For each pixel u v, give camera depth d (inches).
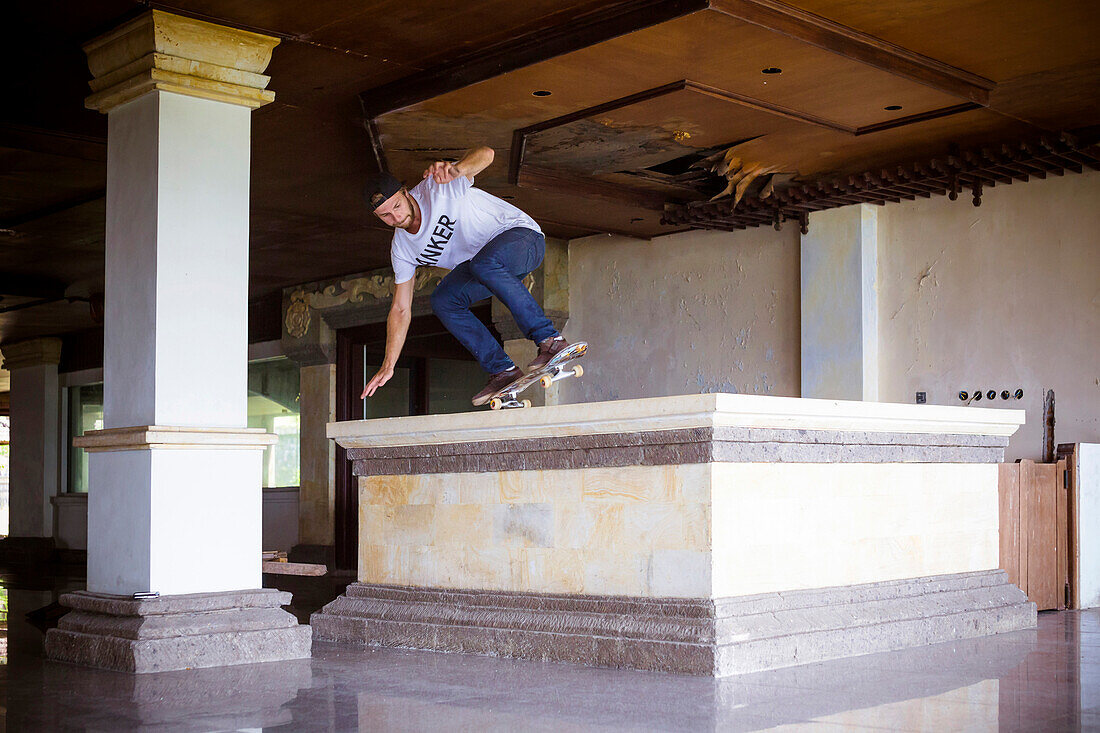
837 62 243.8
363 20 235.1
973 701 161.6
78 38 241.1
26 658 227.1
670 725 146.4
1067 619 274.7
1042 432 324.5
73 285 542.6
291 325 558.9
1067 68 260.4
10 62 253.1
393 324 242.1
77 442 237.1
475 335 239.9
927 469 243.1
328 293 539.5
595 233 450.9
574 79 254.5
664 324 433.1
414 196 233.0
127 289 233.5
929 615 229.6
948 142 310.0
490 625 220.7
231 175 237.1
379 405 534.0
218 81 234.4
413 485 247.8
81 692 182.7
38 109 284.0
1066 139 294.2
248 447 233.9
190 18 229.5
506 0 226.2
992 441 260.2
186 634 212.4
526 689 177.0
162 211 226.7
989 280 339.0
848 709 156.2
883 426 227.9
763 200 365.7
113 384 236.1
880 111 282.4
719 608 191.9
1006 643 227.1
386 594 248.2
